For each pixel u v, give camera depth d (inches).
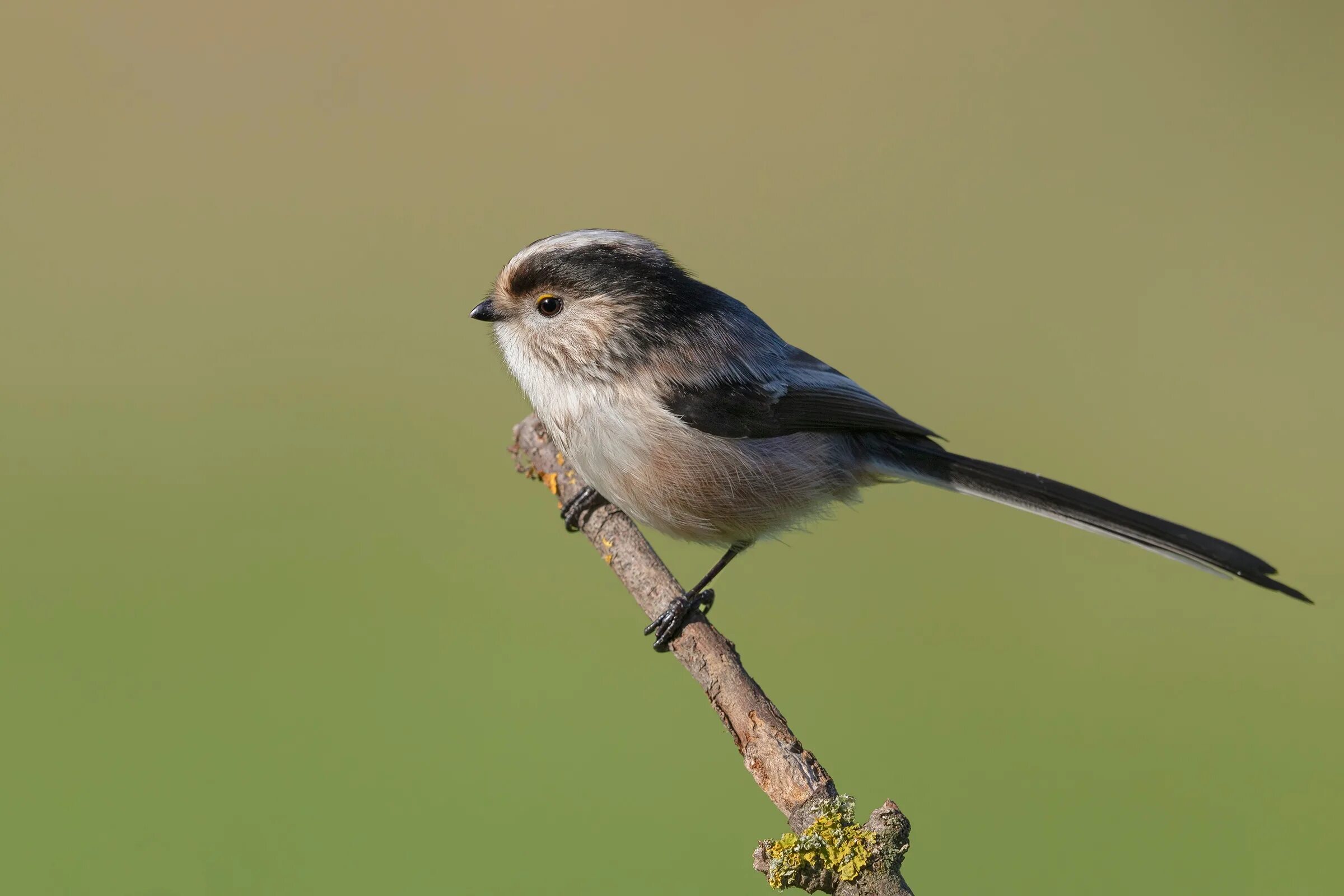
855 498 252.5
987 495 232.7
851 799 159.5
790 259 622.8
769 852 154.3
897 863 152.5
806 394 238.5
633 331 229.1
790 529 243.6
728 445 231.1
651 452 227.6
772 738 176.2
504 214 649.6
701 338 233.3
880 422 242.4
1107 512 218.7
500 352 248.4
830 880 153.4
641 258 235.0
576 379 230.2
